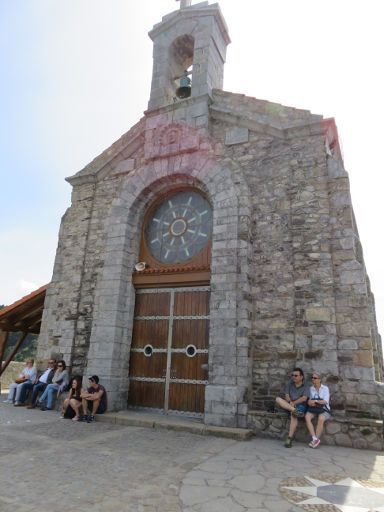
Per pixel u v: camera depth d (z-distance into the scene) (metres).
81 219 10.26
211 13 10.30
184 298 8.55
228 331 7.16
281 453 5.28
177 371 8.15
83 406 7.38
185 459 4.73
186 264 8.68
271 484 3.85
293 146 8.11
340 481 4.02
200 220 8.94
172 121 9.56
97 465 4.34
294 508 3.24
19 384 9.30
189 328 8.29
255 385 7.06
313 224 7.43
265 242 7.77
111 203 10.02
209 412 6.80
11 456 4.57
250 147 8.55
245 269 7.47
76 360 9.01
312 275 7.16
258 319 7.38
